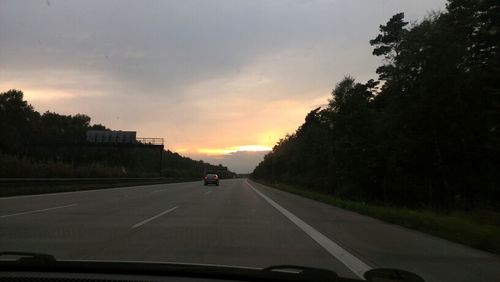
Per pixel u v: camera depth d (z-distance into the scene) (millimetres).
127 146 81000
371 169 49188
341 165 53531
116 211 19281
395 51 53219
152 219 16469
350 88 56406
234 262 8945
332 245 11477
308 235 13227
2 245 10430
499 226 16781
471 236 12500
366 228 15398
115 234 12492
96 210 19516
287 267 4973
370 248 11203
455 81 37812
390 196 48250
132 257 9164
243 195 35531
